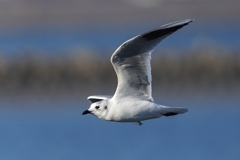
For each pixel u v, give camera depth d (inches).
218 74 1717.5
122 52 488.1
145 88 502.0
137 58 492.7
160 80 1706.4
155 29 482.3
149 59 493.7
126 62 493.7
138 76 498.6
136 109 499.5
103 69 1749.5
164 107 501.4
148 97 502.0
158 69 1717.5
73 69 1750.7
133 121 506.9
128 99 501.7
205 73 1716.3
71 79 1738.4
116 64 494.6
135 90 502.3
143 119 504.1
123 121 506.9
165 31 488.7
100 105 508.1
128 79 499.2
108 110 505.4
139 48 489.7
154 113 500.7
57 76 1738.4
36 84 1731.1
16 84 1723.7
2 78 1729.8
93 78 1739.7
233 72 1720.0
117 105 501.4
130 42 483.2
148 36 485.1
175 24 486.3
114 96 505.0
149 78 498.6
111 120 509.0
